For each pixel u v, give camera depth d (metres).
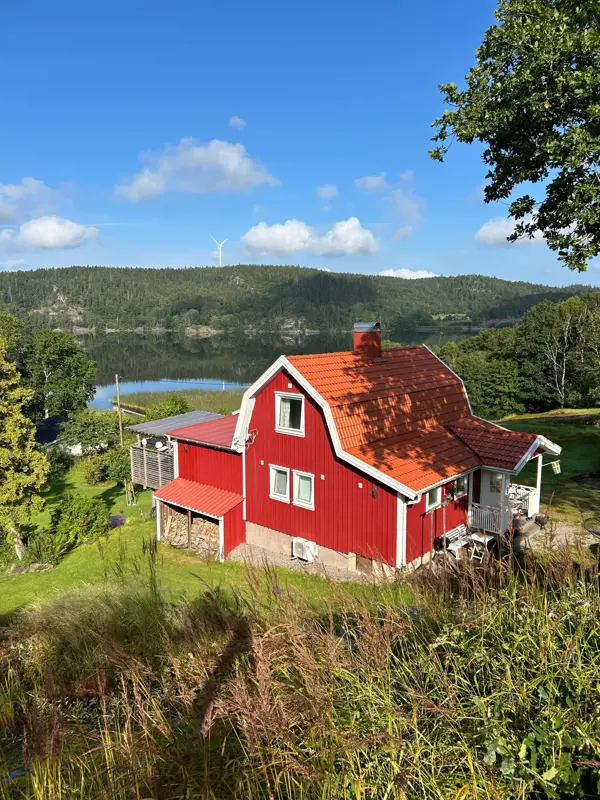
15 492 22.22
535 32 9.95
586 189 9.60
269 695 3.34
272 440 18.11
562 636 3.65
